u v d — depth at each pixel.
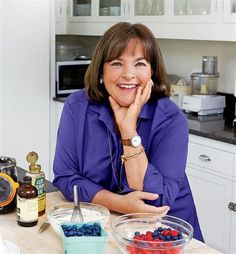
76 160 1.82
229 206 2.74
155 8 3.44
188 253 1.36
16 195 1.60
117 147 1.74
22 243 1.40
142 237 1.30
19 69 3.68
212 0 3.02
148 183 1.63
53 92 3.89
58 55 4.31
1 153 3.69
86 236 1.30
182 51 3.75
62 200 1.78
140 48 1.66
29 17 3.67
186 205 1.82
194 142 2.93
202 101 3.32
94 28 4.00
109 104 1.78
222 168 2.77
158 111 1.74
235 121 3.01
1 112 3.65
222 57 3.46
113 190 1.79
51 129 3.92
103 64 1.72
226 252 2.80
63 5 4.23
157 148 1.73
